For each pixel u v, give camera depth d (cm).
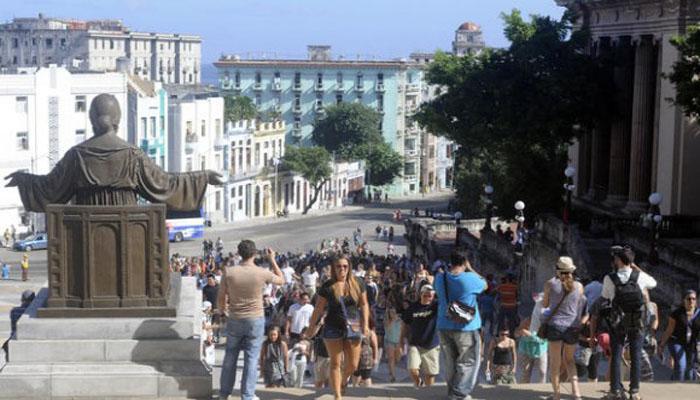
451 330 1859
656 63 6644
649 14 6531
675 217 5759
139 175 1981
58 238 1934
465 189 10231
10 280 8250
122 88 12200
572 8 7588
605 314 1919
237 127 14900
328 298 1870
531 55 6862
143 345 1897
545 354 2442
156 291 1959
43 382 1847
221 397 1836
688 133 6175
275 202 16038
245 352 1830
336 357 1873
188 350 1902
